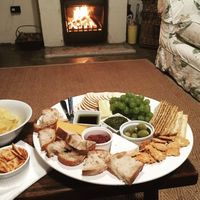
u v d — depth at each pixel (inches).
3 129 39.0
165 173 33.1
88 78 106.9
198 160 61.9
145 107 44.6
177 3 98.5
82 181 33.1
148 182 33.2
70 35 148.0
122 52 141.3
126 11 148.3
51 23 145.0
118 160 33.8
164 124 41.9
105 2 142.9
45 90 97.2
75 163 33.9
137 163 33.3
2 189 32.2
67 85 101.0
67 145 36.1
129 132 40.2
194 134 70.9
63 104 48.0
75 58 135.0
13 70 116.6
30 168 35.0
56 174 34.6
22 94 94.5
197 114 80.4
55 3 140.5
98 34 150.7
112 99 47.9
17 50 146.5
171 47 100.9
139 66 118.2
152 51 143.0
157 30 139.7
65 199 32.9
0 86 101.1
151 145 37.1
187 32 95.3
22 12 150.3
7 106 44.3
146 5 138.7
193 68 89.1
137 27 152.7
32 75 110.7
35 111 83.4
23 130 42.2
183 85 96.1
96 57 136.4
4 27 152.8
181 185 34.6
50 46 151.1
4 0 146.0
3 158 34.6
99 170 32.9
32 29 155.6
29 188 32.7
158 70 113.4
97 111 44.5
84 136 38.1
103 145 36.2
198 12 99.8
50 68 118.2
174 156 35.7
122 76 108.1
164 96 92.0
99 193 33.0
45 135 38.0
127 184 31.8
